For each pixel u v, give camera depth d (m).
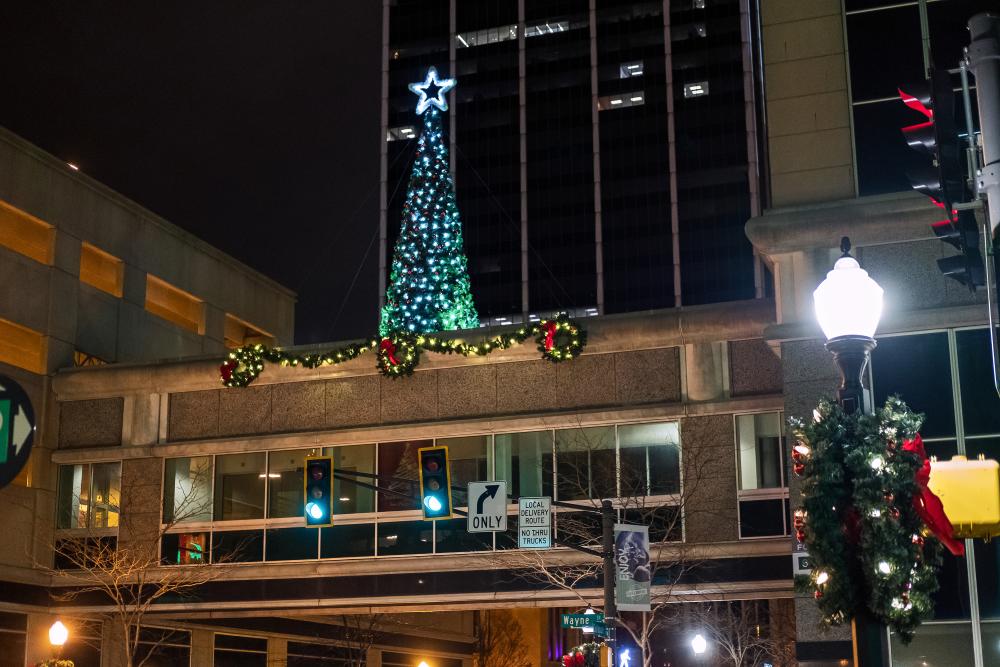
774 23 28.58
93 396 39.41
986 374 24.95
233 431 37.44
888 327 25.64
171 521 37.19
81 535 38.50
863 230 26.33
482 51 126.88
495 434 34.66
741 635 48.66
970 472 9.66
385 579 34.91
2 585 36.97
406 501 35.09
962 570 23.77
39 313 41.09
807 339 26.84
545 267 119.88
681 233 117.31
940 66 26.98
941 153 9.22
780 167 27.72
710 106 119.50
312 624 47.84
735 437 32.44
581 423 33.69
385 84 128.50
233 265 54.31
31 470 39.00
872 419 10.16
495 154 123.81
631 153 120.44
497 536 34.31
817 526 10.10
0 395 7.55
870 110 27.39
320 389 36.75
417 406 35.59
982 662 23.23
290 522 36.16
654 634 58.75
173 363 38.38
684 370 33.19
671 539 32.28
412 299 40.44
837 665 24.75
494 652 60.72
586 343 33.94
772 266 29.33
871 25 27.81
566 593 32.97
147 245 47.94
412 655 53.81
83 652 39.22
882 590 9.74
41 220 41.94
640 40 122.81
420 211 41.16
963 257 10.17
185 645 41.47
